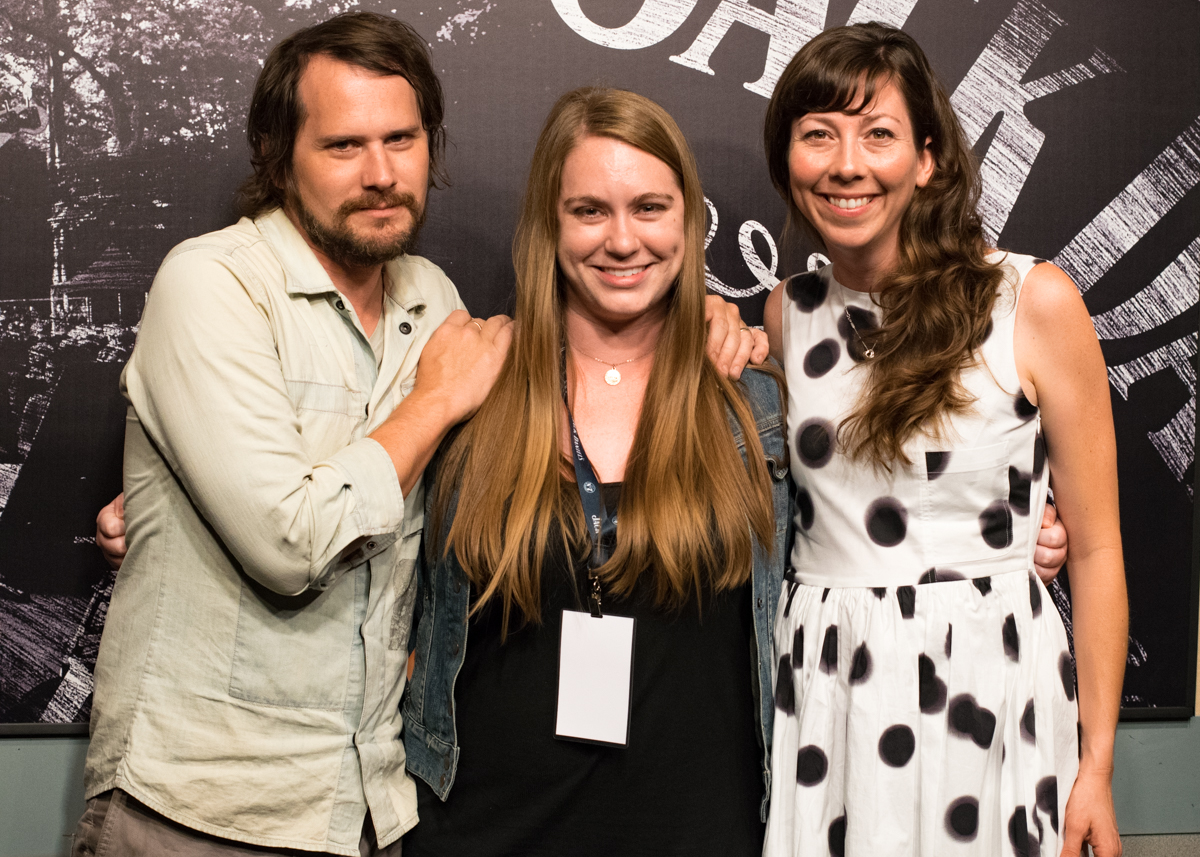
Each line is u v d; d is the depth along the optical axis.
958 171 1.53
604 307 1.53
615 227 1.48
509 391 1.57
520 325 1.59
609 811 1.48
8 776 2.07
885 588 1.49
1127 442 2.27
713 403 1.58
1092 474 1.50
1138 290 2.25
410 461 1.41
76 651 2.08
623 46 2.14
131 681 1.41
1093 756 1.52
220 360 1.33
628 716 1.47
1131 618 2.28
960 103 2.20
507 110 2.12
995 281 1.48
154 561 1.44
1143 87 2.23
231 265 1.41
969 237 1.54
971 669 1.45
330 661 1.44
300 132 1.45
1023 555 1.52
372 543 1.38
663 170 1.50
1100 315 2.25
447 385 1.51
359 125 1.41
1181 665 2.28
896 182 1.46
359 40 1.44
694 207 1.55
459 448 1.58
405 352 1.61
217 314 1.36
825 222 1.51
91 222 2.04
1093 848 1.52
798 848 1.50
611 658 1.48
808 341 1.64
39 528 2.06
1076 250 2.24
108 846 1.38
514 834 1.49
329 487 1.32
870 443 1.49
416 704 1.61
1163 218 2.25
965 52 2.19
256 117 1.53
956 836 1.43
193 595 1.41
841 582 1.54
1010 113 2.21
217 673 1.39
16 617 2.06
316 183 1.44
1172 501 2.28
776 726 1.58
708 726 1.51
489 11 2.10
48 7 2.01
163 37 2.04
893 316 1.52
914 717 1.44
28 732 2.07
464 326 1.63
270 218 1.53
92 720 1.46
